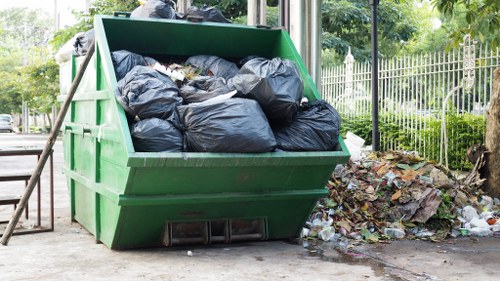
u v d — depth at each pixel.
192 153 4.66
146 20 5.66
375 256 5.07
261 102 5.02
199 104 4.80
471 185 7.49
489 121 7.61
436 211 6.08
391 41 25.14
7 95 49.00
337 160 5.16
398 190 6.32
